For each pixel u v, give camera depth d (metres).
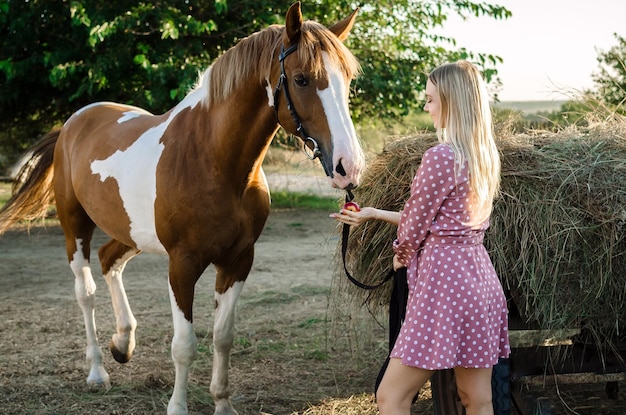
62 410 3.45
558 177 2.71
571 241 2.62
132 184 3.30
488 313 2.28
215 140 3.00
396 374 2.32
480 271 2.29
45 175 4.46
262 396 3.62
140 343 4.57
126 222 3.41
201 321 5.14
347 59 2.75
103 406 3.51
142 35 9.79
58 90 10.66
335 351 4.38
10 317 5.19
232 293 3.31
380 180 3.13
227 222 3.07
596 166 2.72
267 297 5.74
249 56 2.93
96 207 3.62
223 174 3.01
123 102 10.30
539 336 2.72
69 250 4.05
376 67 10.55
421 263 2.33
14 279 6.62
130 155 3.38
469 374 2.33
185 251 3.10
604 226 2.61
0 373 3.95
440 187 2.25
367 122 11.38
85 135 3.95
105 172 3.52
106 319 5.18
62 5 9.48
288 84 2.76
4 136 12.31
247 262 3.32
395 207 3.04
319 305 5.53
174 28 8.78
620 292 2.65
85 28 9.33
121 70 9.86
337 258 3.42
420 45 11.02
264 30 3.00
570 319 2.66
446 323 2.22
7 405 3.49
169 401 3.30
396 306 2.55
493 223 2.69
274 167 11.99
